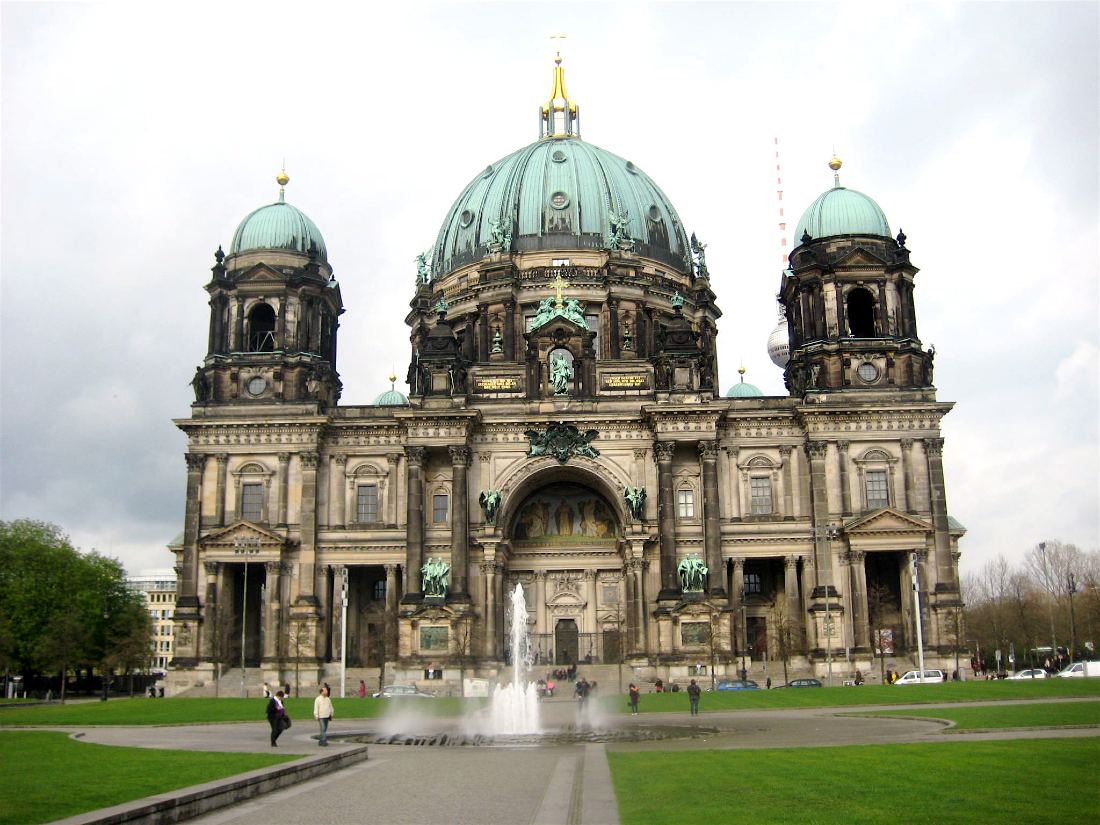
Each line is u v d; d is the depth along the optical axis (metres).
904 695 78.12
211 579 108.94
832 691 84.62
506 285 128.62
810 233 118.38
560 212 134.00
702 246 144.50
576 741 52.09
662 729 58.59
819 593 107.38
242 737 55.69
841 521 109.12
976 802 27.16
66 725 66.75
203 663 107.44
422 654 104.81
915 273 116.00
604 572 119.12
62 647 124.94
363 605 118.62
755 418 112.69
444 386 112.69
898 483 110.38
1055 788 29.34
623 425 112.50
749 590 118.88
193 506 110.88
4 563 138.38
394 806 29.91
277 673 106.81
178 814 27.45
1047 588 170.50
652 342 129.38
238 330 115.94
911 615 108.25
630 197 137.75
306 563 109.56
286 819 27.81
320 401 114.12
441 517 111.75
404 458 113.25
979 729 51.06
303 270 117.31
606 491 116.00
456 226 140.12
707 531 108.06
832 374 113.06
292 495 111.44
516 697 76.00
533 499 122.00
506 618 117.25
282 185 125.44
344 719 70.25
